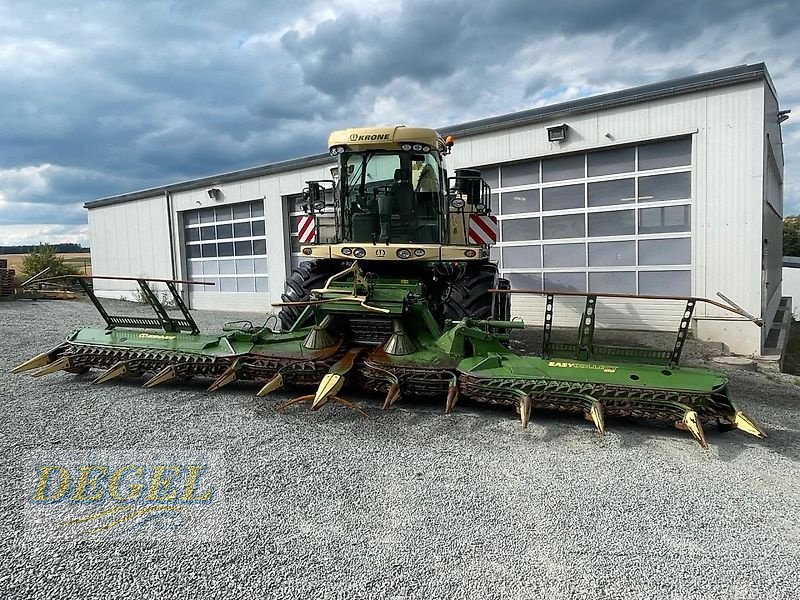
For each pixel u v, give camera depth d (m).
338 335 5.79
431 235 6.74
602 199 10.23
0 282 18.72
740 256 8.73
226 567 2.68
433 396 5.59
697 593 2.51
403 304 5.35
